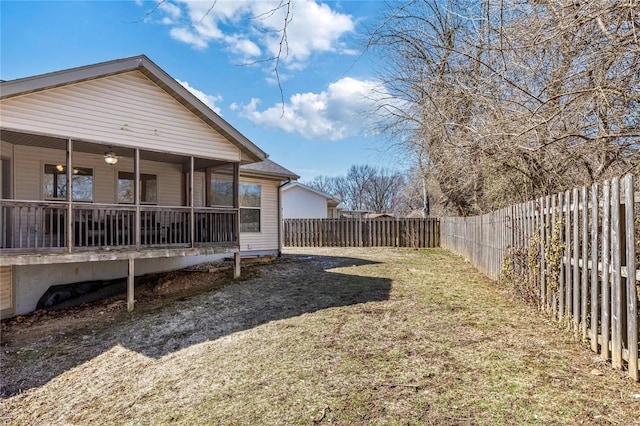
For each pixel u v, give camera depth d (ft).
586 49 14.08
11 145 25.58
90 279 28.53
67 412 12.37
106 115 23.48
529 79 16.89
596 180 18.51
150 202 32.83
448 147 25.09
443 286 24.07
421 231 57.36
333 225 59.47
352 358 12.96
